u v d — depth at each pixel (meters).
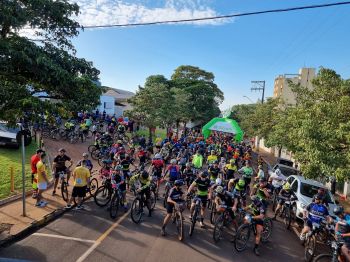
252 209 8.72
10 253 6.96
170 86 59.09
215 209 10.38
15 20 6.07
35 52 6.41
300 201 11.78
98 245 7.74
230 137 40.88
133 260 7.16
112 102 46.09
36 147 19.20
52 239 7.85
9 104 6.30
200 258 7.70
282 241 9.92
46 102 6.74
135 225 9.38
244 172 14.30
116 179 10.15
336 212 7.83
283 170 18.77
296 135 12.70
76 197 10.72
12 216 8.91
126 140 25.30
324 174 10.17
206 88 58.34
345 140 9.88
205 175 9.45
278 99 30.75
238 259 7.97
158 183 12.66
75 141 22.70
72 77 6.92
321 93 13.28
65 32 7.43
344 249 7.15
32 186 10.82
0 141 17.23
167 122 34.22
